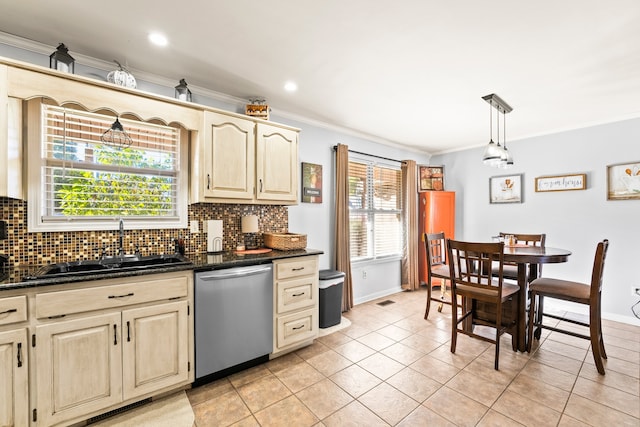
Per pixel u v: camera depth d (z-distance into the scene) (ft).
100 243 6.89
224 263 6.77
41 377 4.79
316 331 8.68
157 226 7.70
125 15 5.32
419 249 15.71
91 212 6.93
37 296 4.75
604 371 7.09
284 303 7.91
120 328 5.47
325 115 10.72
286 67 7.27
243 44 6.29
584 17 5.31
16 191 5.57
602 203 11.05
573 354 8.06
